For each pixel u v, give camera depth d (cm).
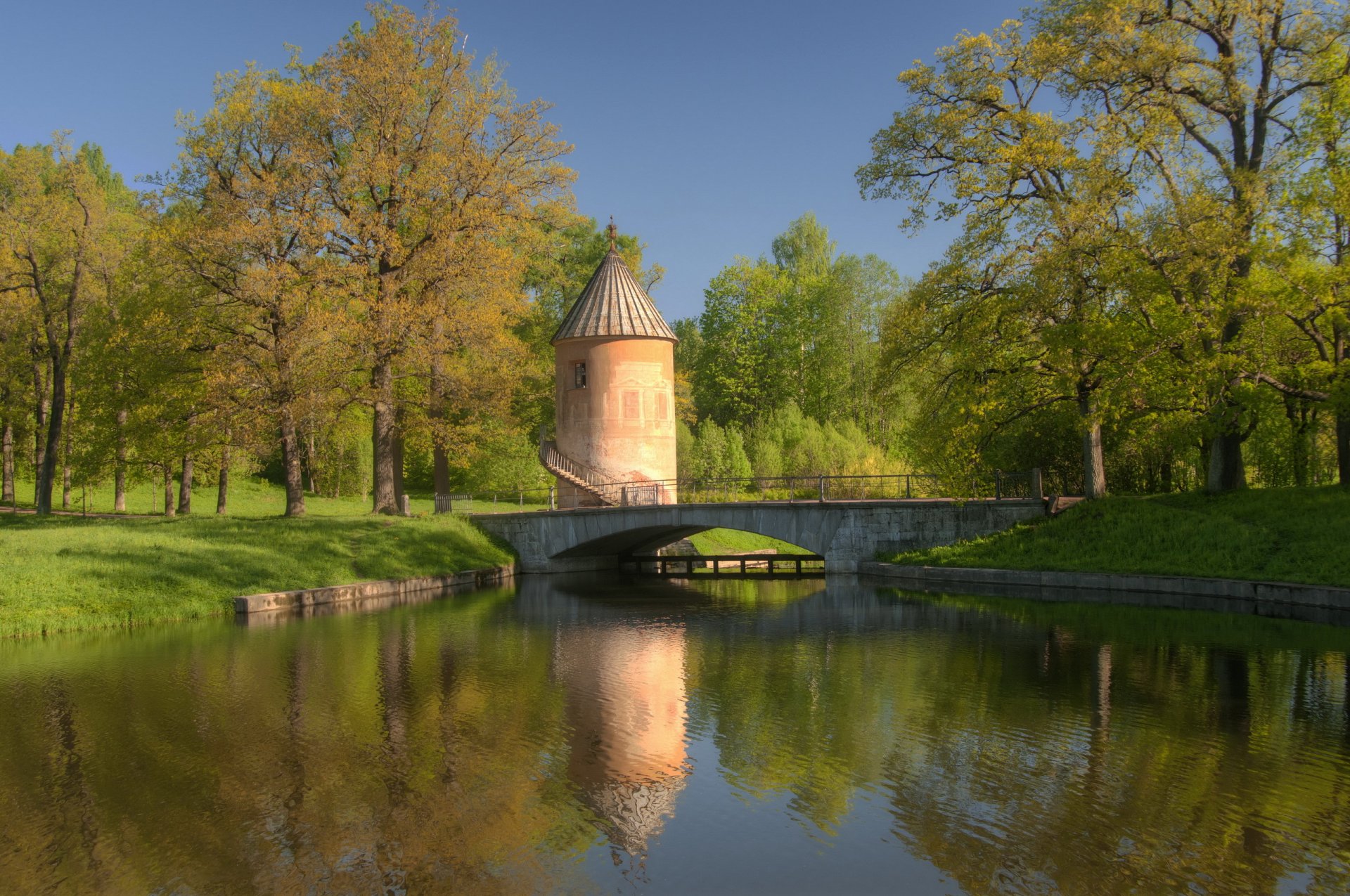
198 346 3341
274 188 3139
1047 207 2628
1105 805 1014
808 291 6550
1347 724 1279
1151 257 2597
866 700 1461
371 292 3253
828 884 854
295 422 3238
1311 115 2553
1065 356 2661
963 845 925
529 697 1522
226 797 1085
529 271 4875
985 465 3391
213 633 2148
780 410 5416
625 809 1039
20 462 5722
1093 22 2561
